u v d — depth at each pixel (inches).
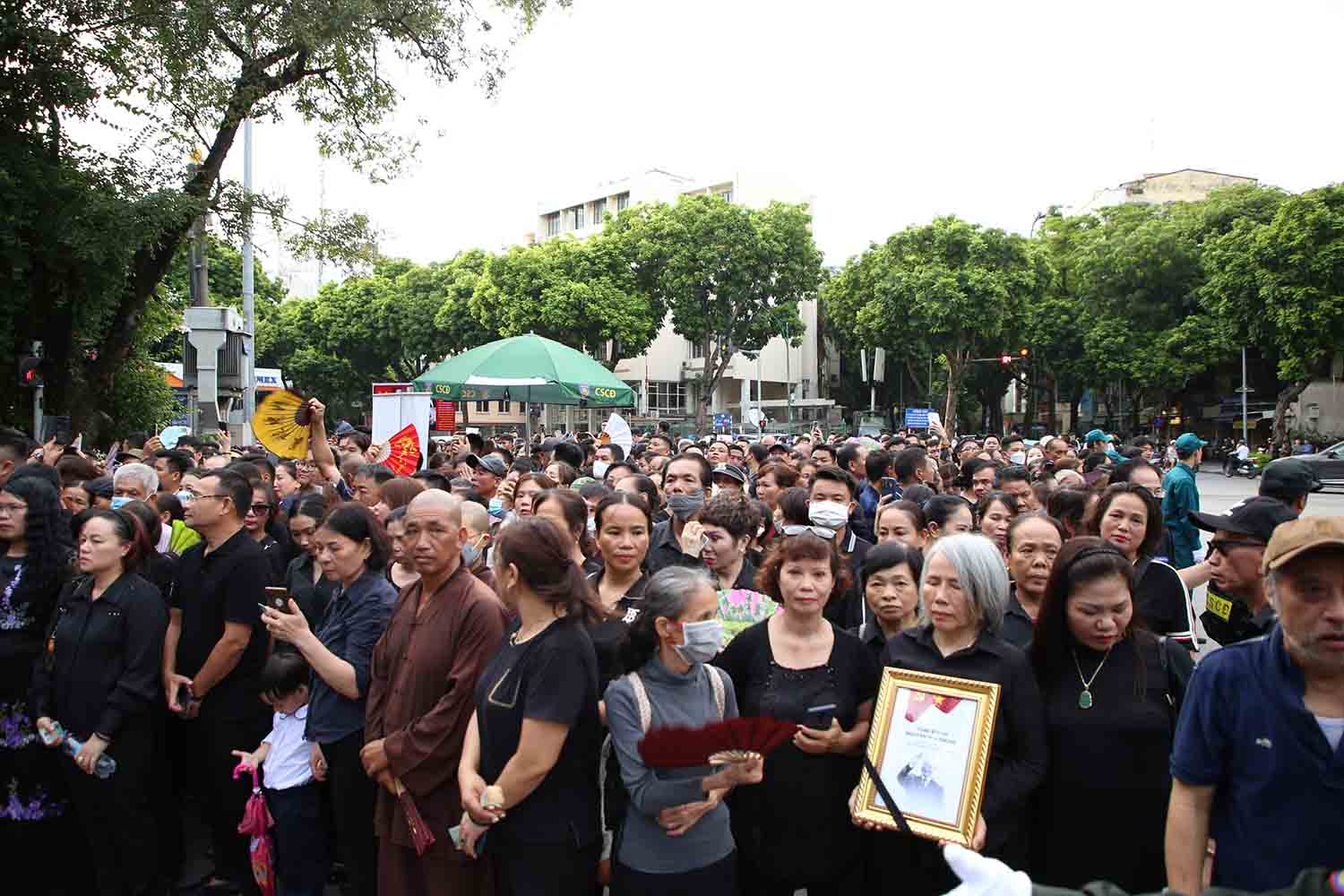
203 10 460.8
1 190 443.8
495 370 470.3
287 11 478.3
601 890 138.7
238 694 186.9
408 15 515.5
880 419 2139.5
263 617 159.5
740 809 137.9
